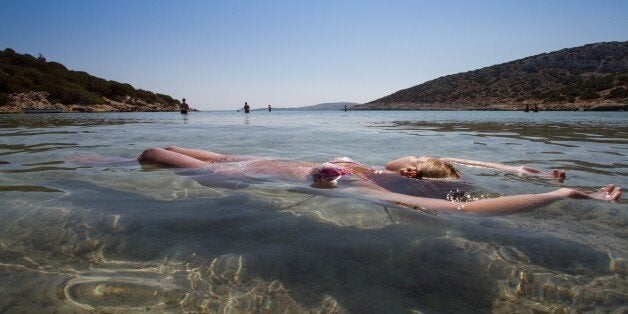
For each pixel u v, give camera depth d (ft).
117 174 13.44
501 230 8.14
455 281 5.98
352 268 6.33
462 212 9.50
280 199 10.36
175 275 6.00
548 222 8.74
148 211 9.07
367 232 7.93
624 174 14.71
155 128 44.11
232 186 11.87
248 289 5.66
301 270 6.23
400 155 20.03
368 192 11.24
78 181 12.20
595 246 7.29
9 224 7.97
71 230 7.73
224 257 6.64
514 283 5.93
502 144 25.75
